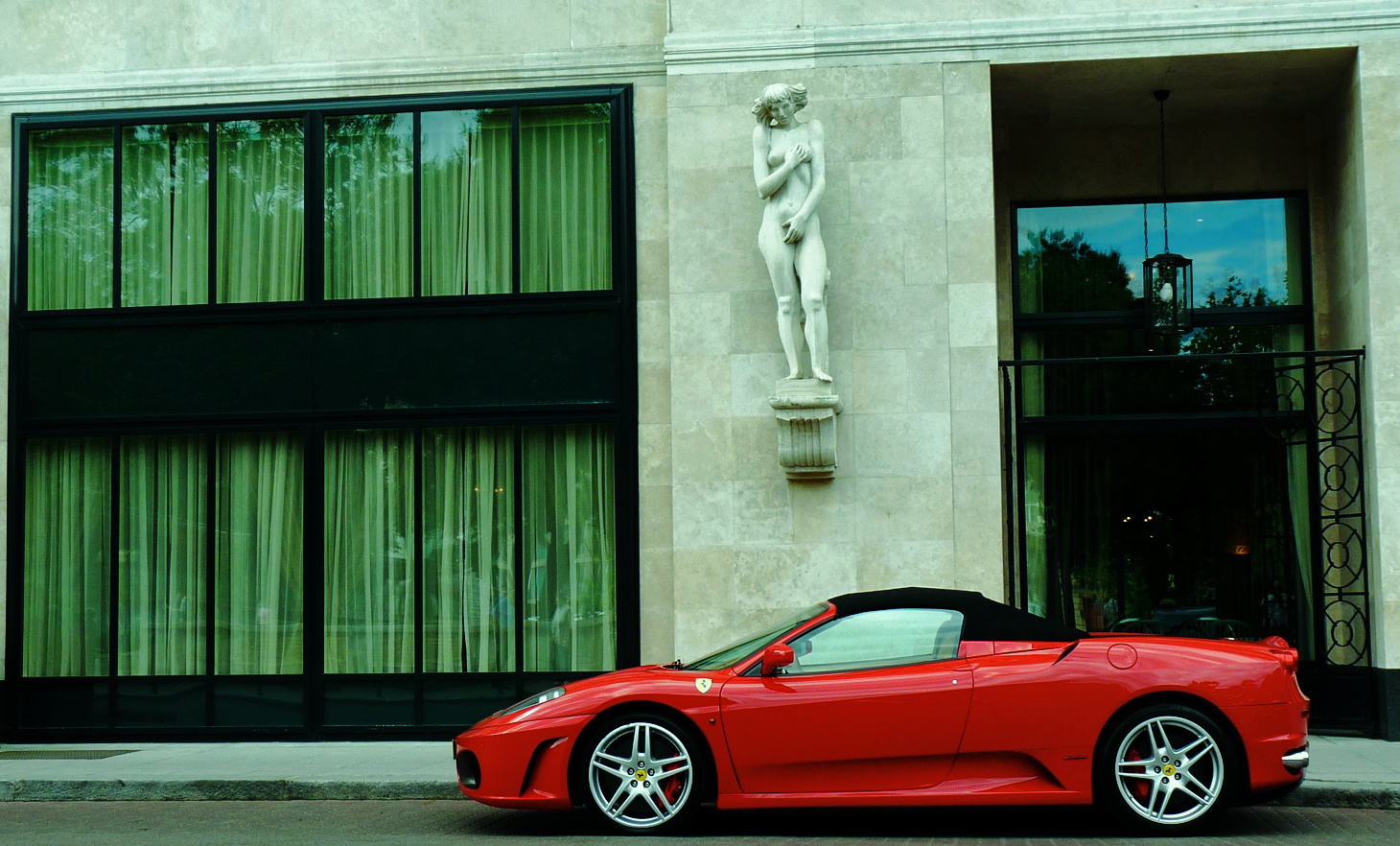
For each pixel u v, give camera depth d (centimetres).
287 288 1184
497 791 722
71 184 1210
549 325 1152
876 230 1087
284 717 1152
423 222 1183
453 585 1154
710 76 1116
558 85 1172
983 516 1060
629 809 720
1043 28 1078
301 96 1191
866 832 728
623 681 730
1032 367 1210
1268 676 695
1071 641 713
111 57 1205
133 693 1165
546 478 1153
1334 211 1149
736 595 1076
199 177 1201
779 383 1056
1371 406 1033
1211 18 1059
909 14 1099
